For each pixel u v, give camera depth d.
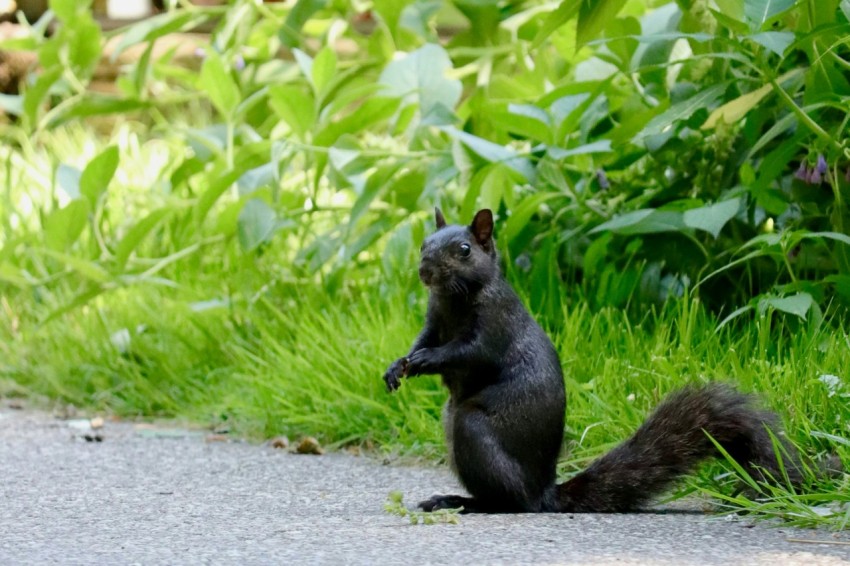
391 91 12.06
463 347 7.80
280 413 10.51
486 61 13.71
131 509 7.85
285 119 12.37
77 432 11.02
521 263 11.67
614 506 7.71
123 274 12.21
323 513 7.69
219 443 10.50
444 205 11.97
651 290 10.66
